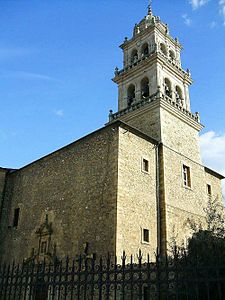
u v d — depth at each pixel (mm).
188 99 33719
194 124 31078
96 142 23922
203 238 12547
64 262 21344
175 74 33344
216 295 8281
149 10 37969
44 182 27234
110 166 21719
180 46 37594
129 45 36719
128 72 33656
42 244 24234
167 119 28094
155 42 33500
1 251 28094
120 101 33438
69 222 22750
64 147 26562
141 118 28875
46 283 9711
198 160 29891
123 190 20750
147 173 23469
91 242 20312
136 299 14445
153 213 22484
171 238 20797
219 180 33281
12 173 31875
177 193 25000
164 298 8734
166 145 26328
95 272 8836
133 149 23125
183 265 7652
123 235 19406
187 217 24781
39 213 26094
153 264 10695
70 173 24922
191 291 8305
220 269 7094
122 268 8492
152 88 30531
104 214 20406
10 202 30344
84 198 22500
